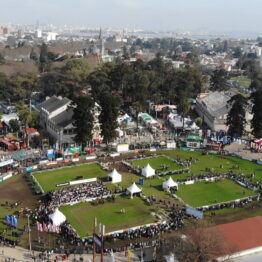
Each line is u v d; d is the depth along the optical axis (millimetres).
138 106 171875
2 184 112562
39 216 91938
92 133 146750
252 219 83625
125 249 77500
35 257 74188
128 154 141625
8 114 187250
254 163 133625
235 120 152875
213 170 125438
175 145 150500
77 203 100000
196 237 70250
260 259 71250
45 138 150500
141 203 100438
